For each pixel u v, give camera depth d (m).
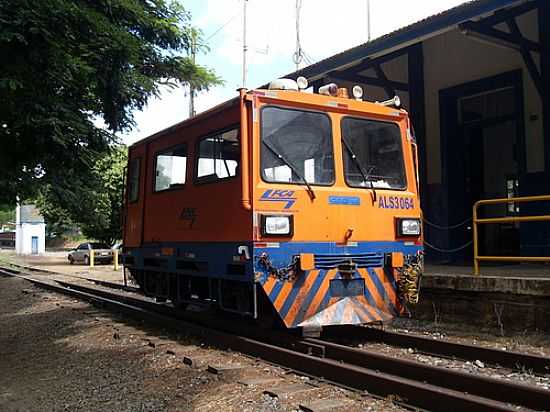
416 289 8.28
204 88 12.30
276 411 5.18
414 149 8.87
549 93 11.52
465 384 5.68
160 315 10.52
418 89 14.52
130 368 7.26
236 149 7.64
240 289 8.07
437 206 14.20
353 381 5.92
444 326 9.11
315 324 7.45
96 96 9.05
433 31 10.94
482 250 14.41
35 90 7.80
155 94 10.09
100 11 8.77
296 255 7.41
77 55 8.02
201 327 8.98
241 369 6.61
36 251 58.44
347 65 13.09
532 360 6.35
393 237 8.27
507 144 13.96
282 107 7.68
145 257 10.77
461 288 8.95
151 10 10.47
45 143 8.16
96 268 30.62
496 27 12.59
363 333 8.47
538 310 8.04
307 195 7.58
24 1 7.15
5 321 12.72
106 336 9.48
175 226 9.42
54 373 7.47
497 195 14.26
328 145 7.97
